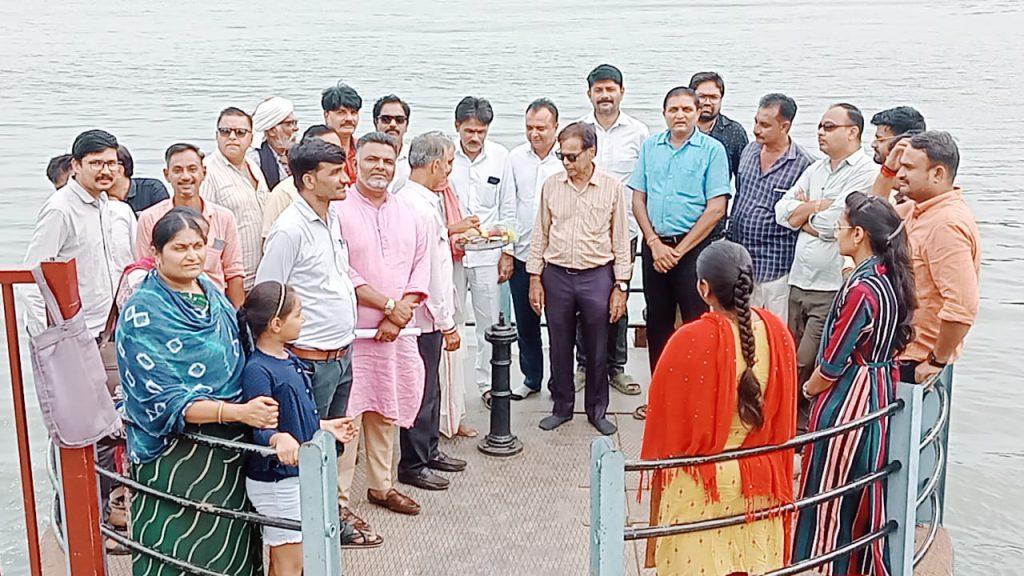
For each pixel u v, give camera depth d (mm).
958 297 4488
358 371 5020
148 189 6598
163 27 95250
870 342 4164
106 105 36375
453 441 6102
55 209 5250
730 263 3723
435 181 5465
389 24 95625
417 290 5125
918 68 47750
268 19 109500
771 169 6160
